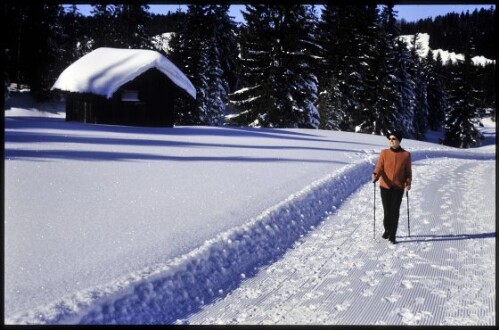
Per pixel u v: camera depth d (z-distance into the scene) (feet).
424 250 25.22
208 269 19.83
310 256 24.02
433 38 588.91
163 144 59.88
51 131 67.46
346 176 47.14
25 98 172.86
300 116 131.34
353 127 159.74
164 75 91.40
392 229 26.58
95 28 201.26
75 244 20.10
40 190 29.81
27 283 15.81
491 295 18.78
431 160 75.82
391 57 156.46
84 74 92.12
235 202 30.14
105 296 15.35
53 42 173.17
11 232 21.12
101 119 88.94
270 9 130.31
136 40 180.14
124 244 20.59
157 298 16.67
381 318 16.65
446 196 42.01
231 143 66.80
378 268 22.17
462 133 185.06
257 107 130.82
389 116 154.61
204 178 37.73
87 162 41.50
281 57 130.52
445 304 17.92
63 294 15.24
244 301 18.02
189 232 23.11
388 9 172.65
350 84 162.50
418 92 216.13
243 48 134.00
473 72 185.88
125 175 36.73
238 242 22.99
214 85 160.45
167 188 32.99
